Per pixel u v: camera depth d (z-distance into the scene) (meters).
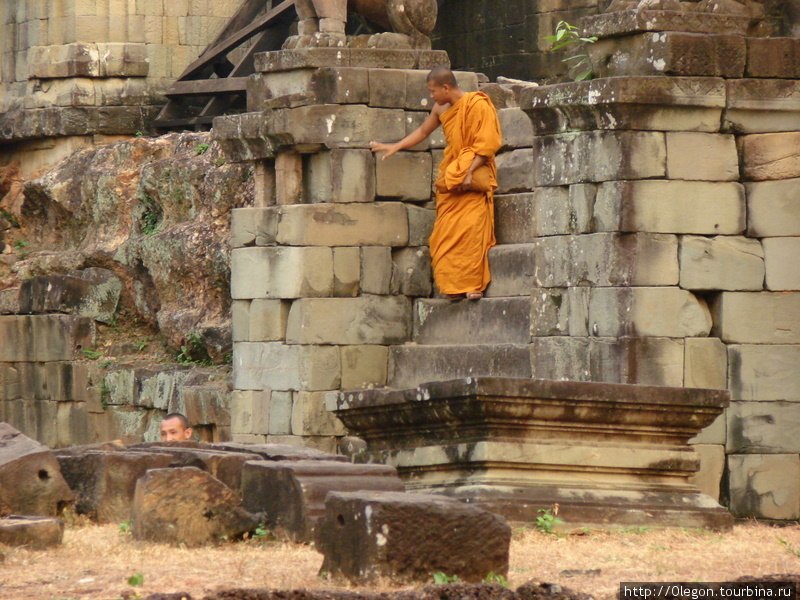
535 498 35.38
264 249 51.84
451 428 36.81
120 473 36.72
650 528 35.69
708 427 42.94
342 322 50.69
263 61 52.50
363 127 51.09
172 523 32.78
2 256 75.31
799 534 37.03
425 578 27.81
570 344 43.50
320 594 25.36
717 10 43.50
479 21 75.06
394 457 38.31
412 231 51.88
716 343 43.03
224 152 54.09
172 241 62.91
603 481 36.50
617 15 43.22
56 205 73.75
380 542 27.62
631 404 36.47
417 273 51.81
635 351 42.03
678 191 42.69
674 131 42.72
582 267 43.22
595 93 42.34
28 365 69.06
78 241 73.44
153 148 70.88
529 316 46.53
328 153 51.00
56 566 29.59
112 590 26.94
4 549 30.61
